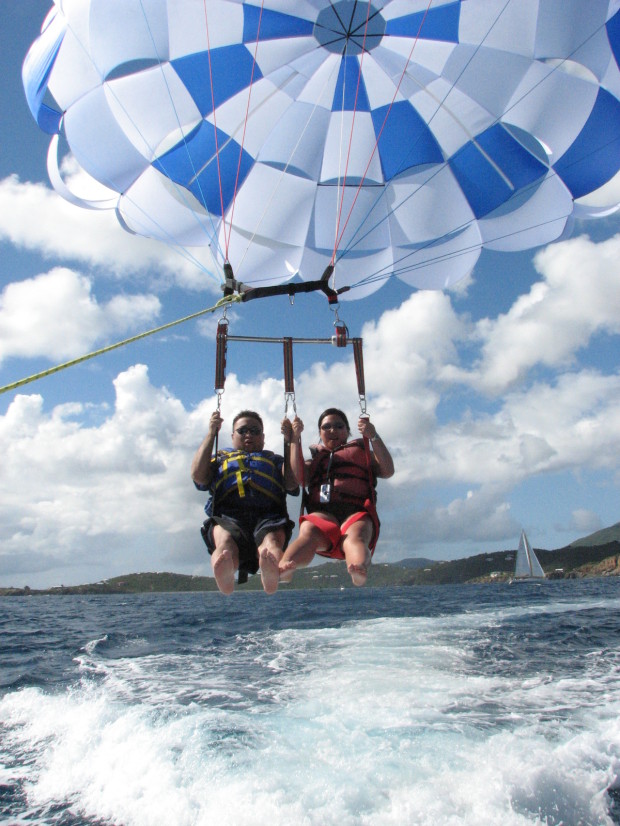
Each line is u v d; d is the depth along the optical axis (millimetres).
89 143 7812
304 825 4199
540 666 9547
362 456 5340
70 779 5551
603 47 7262
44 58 7434
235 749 5625
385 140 8703
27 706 8133
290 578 4758
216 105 8133
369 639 12938
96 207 8438
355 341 5773
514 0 7336
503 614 19000
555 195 8312
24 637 16406
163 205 8477
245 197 8562
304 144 8688
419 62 8258
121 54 7441
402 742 5652
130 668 10625
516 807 4410
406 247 9000
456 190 8617
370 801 4496
